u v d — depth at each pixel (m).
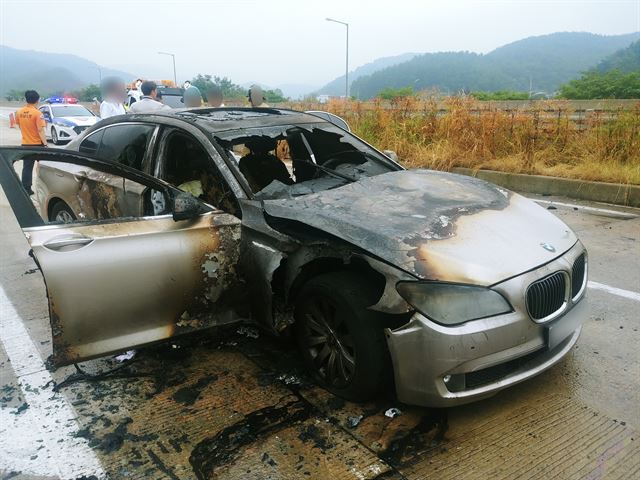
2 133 19.97
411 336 2.55
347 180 3.93
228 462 2.53
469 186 3.67
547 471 2.44
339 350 2.95
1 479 2.45
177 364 3.44
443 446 2.62
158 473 2.47
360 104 13.45
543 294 2.71
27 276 5.14
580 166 8.62
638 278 4.79
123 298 2.96
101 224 2.96
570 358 3.43
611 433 2.69
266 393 3.09
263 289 3.21
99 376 3.32
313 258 3.02
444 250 2.69
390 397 3.03
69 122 17.97
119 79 9.05
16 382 3.27
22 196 2.87
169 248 3.07
